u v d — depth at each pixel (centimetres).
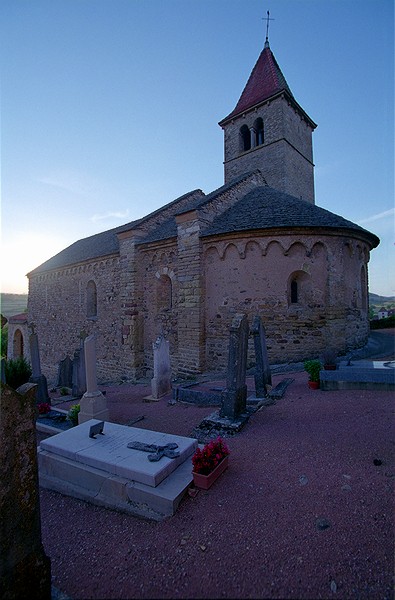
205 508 356
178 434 591
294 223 1062
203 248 1213
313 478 390
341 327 1072
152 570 281
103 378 1620
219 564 278
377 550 273
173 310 1330
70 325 1894
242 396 635
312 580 252
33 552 238
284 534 303
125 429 525
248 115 2027
